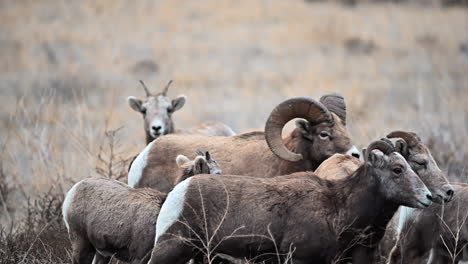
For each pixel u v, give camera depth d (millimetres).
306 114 37969
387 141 31953
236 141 40031
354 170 34500
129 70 107000
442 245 34938
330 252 31406
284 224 31125
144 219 33250
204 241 31156
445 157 52469
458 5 149500
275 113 37438
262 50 121688
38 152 53469
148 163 40281
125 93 94500
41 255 37688
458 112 75938
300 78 105250
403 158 31875
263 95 96375
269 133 37406
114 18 135625
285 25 135750
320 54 119875
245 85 101875
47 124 59875
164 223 31172
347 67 111812
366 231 32125
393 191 31578
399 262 35875
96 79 100500
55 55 112688
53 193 48781
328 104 40031
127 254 33750
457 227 33375
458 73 104625
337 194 32250
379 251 37844
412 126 63875
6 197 50125
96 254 35688
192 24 135625
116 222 33594
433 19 138000
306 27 132750
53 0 142500
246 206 31109
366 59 115562
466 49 120188
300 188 31703
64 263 36562
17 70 103938
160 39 125438
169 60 114562
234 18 140000
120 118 71625
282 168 38375
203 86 101062
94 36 124062
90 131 54812
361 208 31922
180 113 86875
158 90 96375
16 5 139125
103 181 35000
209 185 31297
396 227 39156
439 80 95688
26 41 118875
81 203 34500
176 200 31188
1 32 123250
